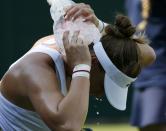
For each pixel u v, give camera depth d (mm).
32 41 22125
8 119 7969
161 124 13344
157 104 13344
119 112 22250
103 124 22094
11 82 7793
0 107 8016
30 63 7734
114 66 7824
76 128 7355
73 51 7652
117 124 22109
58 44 7797
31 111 7809
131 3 13758
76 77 7578
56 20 7898
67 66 7805
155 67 13398
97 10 21812
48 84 7574
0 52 22000
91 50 7922
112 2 21781
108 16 21797
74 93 7469
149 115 13375
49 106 7426
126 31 7898
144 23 13508
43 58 7773
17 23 22062
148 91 13438
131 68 7852
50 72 7695
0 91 8016
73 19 7879
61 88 7793
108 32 7953
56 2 8008
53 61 7773
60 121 7359
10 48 22062
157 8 13438
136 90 13648
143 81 13484
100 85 8023
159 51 13422
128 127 21812
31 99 7570
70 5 8070
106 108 22188
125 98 8133
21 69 7727
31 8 22062
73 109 7387
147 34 13523
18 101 7805
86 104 7457
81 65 7609
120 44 7859
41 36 22125
